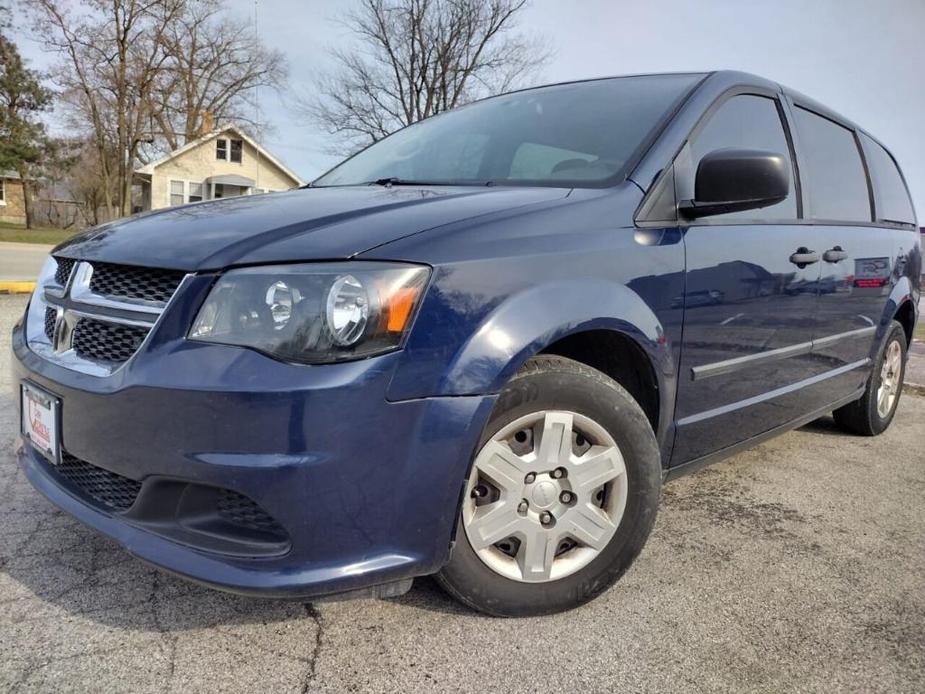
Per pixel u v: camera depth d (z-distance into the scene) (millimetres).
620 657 1936
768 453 3971
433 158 2973
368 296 1671
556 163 2559
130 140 34969
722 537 2770
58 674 1764
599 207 2184
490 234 1902
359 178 3090
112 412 1755
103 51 33281
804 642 2051
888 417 4480
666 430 2361
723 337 2514
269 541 1722
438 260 1771
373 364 1660
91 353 1915
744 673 1894
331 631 1999
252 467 1617
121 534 1804
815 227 3141
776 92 3182
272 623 2025
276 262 1723
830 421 4750
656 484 2203
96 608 2062
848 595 2340
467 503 1933
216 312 1703
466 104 3508
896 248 4121
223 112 43000
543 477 2033
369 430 1664
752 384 2766
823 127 3600
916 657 2002
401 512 1739
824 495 3305
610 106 2779
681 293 2299
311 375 1622
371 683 1786
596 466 2086
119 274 1915
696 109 2613
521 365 1868
